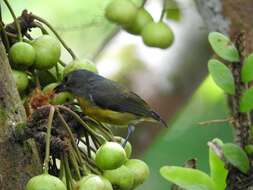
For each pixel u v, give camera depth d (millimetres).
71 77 7855
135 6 10102
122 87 9312
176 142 15344
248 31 10742
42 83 7820
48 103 7285
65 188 6398
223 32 11016
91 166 6949
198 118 15500
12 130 6703
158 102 13727
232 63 7660
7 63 6832
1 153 6672
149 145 13695
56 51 7543
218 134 15391
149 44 10086
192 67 13867
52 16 15094
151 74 13844
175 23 13992
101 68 14016
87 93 8594
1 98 6727
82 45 14695
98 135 7102
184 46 13977
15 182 6688
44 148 6949
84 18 14531
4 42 7457
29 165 6762
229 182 7664
